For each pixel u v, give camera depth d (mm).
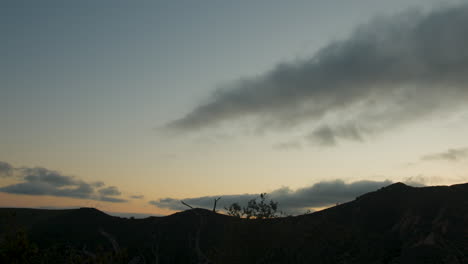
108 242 62250
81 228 68312
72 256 22516
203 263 31844
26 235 16000
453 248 54406
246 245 30766
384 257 53938
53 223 69250
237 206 33094
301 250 31812
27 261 15750
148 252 56531
